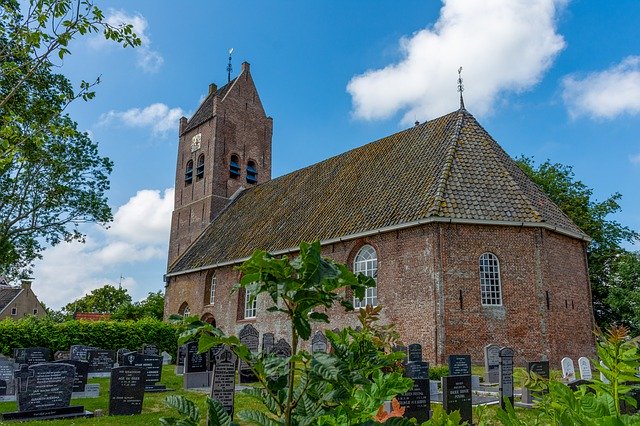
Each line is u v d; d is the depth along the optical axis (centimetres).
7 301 6031
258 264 195
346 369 205
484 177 2047
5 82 1684
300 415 214
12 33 1056
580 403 201
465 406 916
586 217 3108
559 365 1861
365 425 209
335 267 195
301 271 194
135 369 1095
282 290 194
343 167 2759
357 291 205
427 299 1852
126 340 2447
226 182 3603
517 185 2048
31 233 2822
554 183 3269
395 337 386
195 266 3073
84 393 1326
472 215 1897
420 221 1897
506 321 1861
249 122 3825
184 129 3966
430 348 1802
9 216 2681
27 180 2653
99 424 961
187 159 3844
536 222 1930
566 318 1981
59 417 1025
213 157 3572
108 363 1877
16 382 1248
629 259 2738
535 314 1884
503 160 2270
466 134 2234
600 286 3041
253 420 217
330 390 218
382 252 2041
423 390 874
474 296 1859
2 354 2127
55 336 2255
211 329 205
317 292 198
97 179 2928
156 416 1051
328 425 237
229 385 980
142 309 5022
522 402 1128
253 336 2164
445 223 1898
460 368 1416
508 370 1153
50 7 980
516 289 1898
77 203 2855
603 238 3162
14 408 1142
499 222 1912
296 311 201
